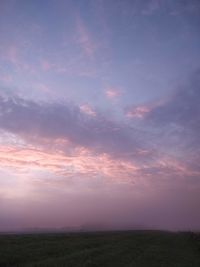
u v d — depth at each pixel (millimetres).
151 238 62938
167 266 26031
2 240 42375
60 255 30828
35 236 56094
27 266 23750
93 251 33719
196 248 44844
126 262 27656
